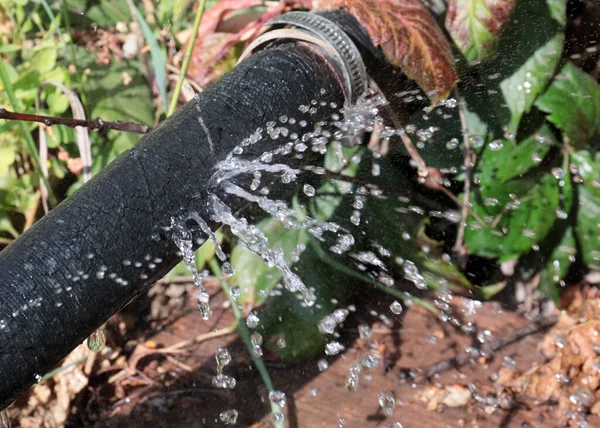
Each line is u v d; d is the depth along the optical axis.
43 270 0.30
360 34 0.37
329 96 0.35
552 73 0.41
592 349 0.41
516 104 0.41
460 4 0.39
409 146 0.41
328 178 0.42
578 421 0.39
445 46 0.37
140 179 0.31
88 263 0.30
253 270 0.42
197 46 0.41
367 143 0.42
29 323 0.30
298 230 0.42
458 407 0.40
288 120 0.34
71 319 0.30
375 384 0.41
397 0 0.37
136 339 0.42
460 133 0.42
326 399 0.40
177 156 0.32
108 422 0.39
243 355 0.41
